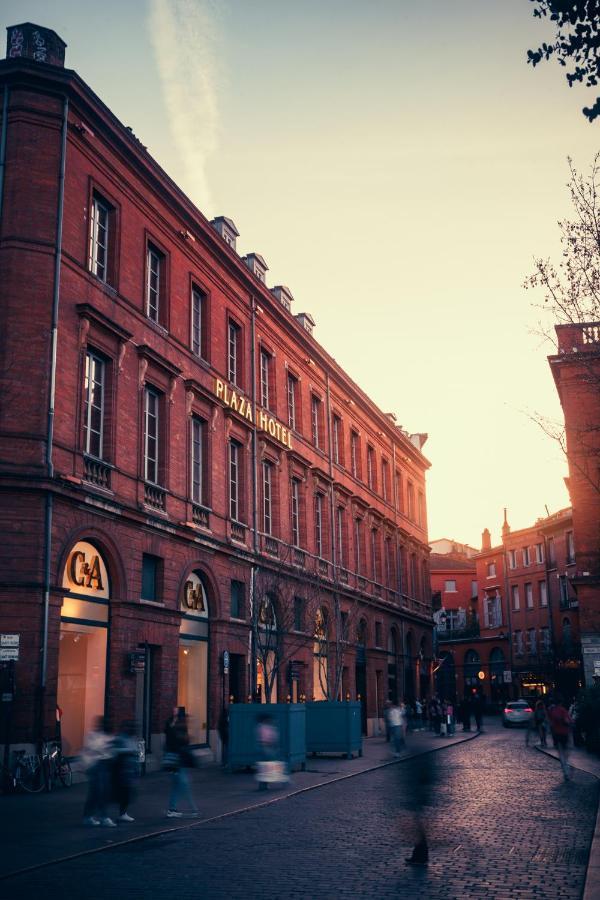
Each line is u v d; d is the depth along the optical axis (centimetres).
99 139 2327
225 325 3045
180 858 1073
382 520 4816
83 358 2169
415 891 879
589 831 1255
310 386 3906
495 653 7838
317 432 3991
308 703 2814
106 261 2367
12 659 1848
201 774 2236
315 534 3788
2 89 2155
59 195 2133
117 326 2267
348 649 3991
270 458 3322
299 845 1159
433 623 5747
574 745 3253
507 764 2481
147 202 2552
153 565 2442
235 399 3027
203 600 2734
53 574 1955
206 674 2706
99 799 1340
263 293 3300
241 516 3041
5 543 1906
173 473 2555
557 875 952
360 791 1830
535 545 7244
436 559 9312
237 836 1239
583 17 881
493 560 7962
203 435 2819
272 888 900
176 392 2617
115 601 2194
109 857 1085
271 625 3130
